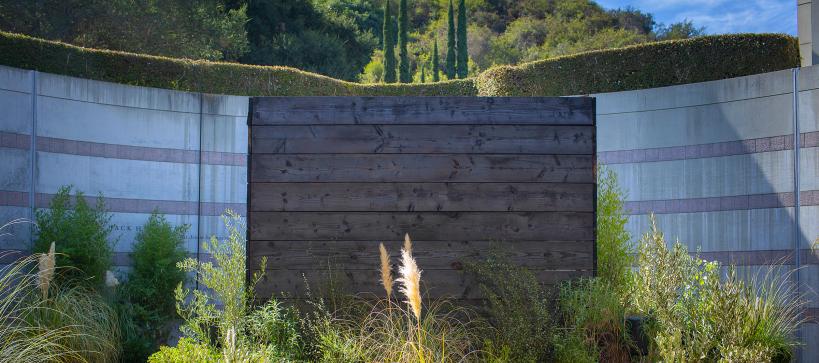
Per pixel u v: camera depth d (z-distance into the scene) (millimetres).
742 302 6645
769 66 10977
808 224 9711
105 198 11070
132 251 11273
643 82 11727
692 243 10977
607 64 12016
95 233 9828
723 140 10742
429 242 6102
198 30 26219
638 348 5820
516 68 12797
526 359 5496
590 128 6191
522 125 6188
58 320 7523
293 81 13148
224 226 12156
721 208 10680
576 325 5738
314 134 6188
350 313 6008
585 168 6164
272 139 6195
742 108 10555
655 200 11406
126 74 11875
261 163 6184
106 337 8125
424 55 59562
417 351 5164
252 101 6227
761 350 6000
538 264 6098
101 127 11078
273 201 6160
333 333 5527
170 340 10164
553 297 6059
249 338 5945
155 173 11648
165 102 11828
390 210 6125
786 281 9344
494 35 64312
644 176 11531
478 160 6156
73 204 10625
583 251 6121
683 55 11430
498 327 5836
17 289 7250
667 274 6242
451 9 49500
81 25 23328
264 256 6137
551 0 66562
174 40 25203
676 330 5703
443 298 6051
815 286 9570
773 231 10086
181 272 10430
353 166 6160
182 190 11898
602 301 5938
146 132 11602
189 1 25938
